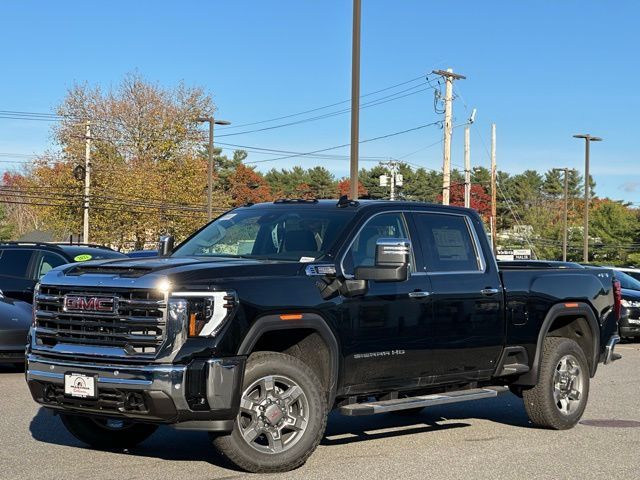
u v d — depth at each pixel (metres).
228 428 6.45
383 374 7.57
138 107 69.00
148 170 66.06
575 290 9.38
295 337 7.24
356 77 23.23
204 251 7.96
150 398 6.23
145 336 6.33
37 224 84.56
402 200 8.27
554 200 126.81
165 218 65.25
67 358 6.62
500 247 103.19
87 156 57.91
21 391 11.04
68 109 67.44
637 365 15.87
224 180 93.12
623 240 87.12
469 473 7.08
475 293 8.30
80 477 6.66
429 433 8.94
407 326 7.68
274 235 7.77
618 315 10.07
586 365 9.47
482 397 8.21
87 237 57.53
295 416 6.88
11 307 12.59
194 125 70.12
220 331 6.39
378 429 9.16
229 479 6.62
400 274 7.05
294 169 112.31
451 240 8.37
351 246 7.48
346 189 85.50
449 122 41.66
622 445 8.41
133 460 7.29
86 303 6.56
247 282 6.65
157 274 6.44
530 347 8.88
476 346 8.30
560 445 8.37
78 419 7.64
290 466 6.85
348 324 7.22
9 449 7.66
